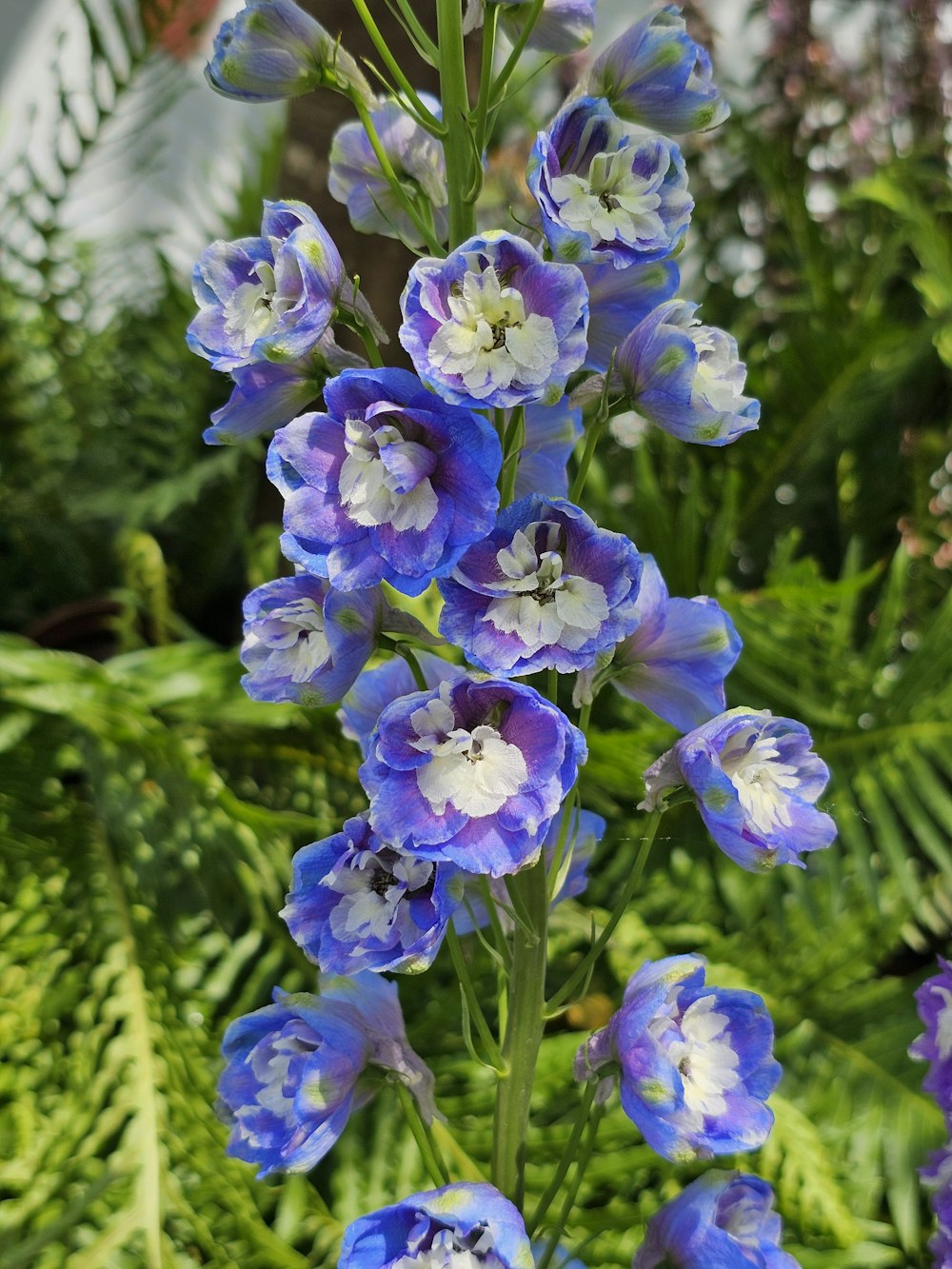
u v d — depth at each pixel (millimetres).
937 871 880
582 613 400
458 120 431
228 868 721
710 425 423
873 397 939
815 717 749
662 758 442
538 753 401
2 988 652
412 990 722
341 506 408
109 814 719
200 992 681
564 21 461
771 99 1160
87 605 940
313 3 736
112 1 954
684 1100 418
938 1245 559
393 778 401
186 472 978
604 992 742
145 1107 606
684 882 781
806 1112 690
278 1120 442
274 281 425
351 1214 604
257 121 1322
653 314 424
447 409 396
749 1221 452
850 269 1025
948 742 730
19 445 984
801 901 712
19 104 1296
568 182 410
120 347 1053
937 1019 564
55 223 1031
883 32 1185
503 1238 405
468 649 399
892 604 736
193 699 729
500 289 395
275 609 438
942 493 991
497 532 405
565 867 467
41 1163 591
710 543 858
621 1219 543
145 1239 566
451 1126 651
